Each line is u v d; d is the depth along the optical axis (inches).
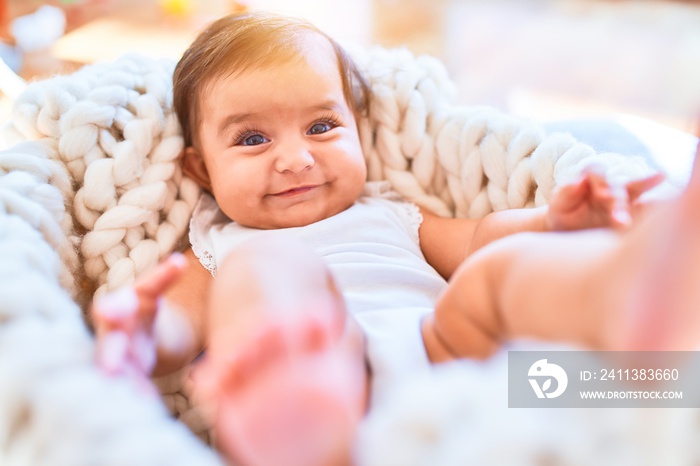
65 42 79.0
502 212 33.7
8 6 80.0
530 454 15.0
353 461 18.7
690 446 16.6
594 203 27.0
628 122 42.8
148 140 35.0
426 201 38.7
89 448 16.7
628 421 16.3
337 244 33.9
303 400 18.9
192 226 36.2
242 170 34.2
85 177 33.2
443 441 15.6
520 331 21.5
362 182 36.1
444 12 89.5
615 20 87.8
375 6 89.0
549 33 85.2
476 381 17.1
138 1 90.1
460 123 38.1
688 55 78.7
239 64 34.3
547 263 20.6
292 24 36.6
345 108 36.3
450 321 24.9
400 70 40.1
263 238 25.6
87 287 33.4
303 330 20.0
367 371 25.0
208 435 30.5
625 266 18.1
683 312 17.0
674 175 36.2
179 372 30.2
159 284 23.7
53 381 18.2
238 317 22.3
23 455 17.4
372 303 30.4
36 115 33.4
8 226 25.0
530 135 35.5
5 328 19.6
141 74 37.9
